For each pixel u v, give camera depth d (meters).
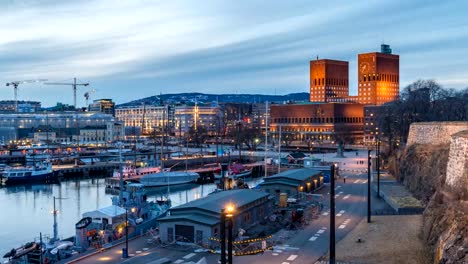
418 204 106.31
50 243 96.94
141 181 192.75
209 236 84.00
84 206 156.88
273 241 85.69
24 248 95.75
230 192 107.62
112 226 98.94
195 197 171.62
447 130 125.56
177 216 88.50
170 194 179.62
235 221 91.44
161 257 79.00
